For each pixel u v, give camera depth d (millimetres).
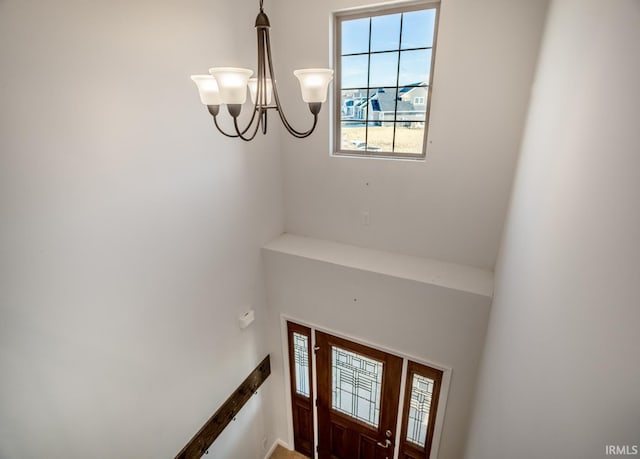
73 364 1873
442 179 2756
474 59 2379
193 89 2316
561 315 815
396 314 2904
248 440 3570
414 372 3096
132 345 2191
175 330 2488
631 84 578
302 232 3557
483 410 1852
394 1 2504
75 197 1757
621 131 601
